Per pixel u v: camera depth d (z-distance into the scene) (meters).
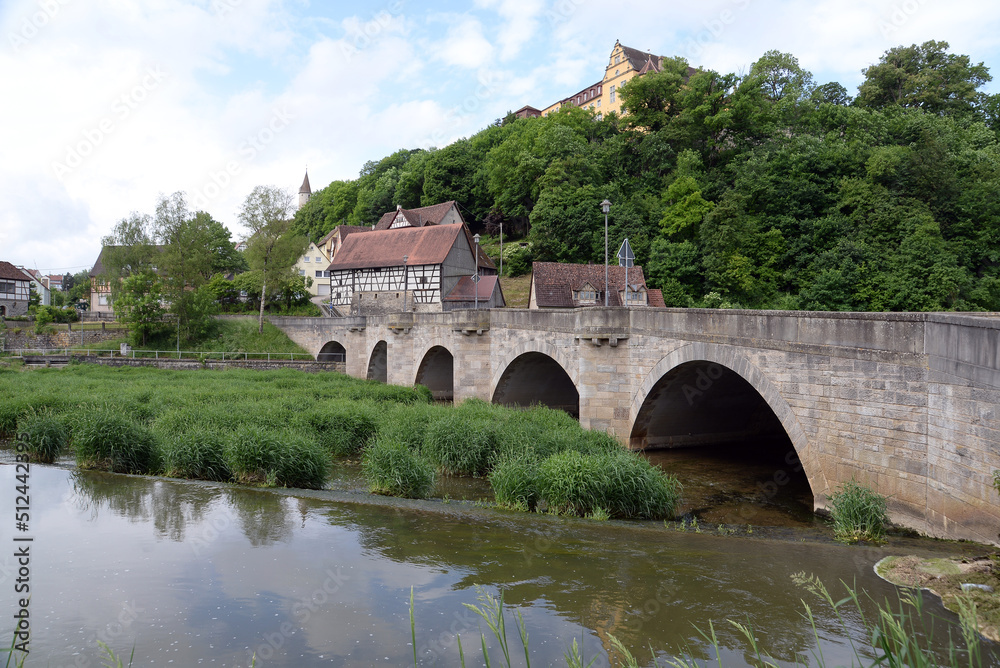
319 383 35.75
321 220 106.00
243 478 14.72
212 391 29.80
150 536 9.83
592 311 19.80
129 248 61.94
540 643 6.21
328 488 14.72
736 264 57.22
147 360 51.50
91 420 16.08
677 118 76.44
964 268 51.50
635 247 62.66
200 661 5.76
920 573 8.04
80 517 10.89
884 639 4.23
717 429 21.56
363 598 7.45
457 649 6.10
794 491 15.57
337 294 63.75
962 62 79.50
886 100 80.38
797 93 78.06
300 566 8.59
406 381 37.69
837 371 12.07
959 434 9.55
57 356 51.59
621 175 75.62
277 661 5.79
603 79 97.62
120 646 6.05
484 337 29.98
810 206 60.88
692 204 63.78
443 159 85.75
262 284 62.47
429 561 8.91
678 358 17.08
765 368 13.80
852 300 52.34
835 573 8.36
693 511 13.61
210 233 62.28
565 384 29.95
